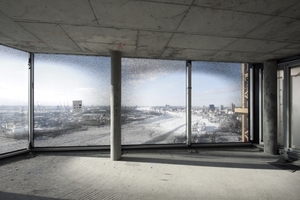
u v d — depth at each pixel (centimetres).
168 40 316
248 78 525
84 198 228
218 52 385
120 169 327
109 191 246
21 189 250
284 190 250
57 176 295
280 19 233
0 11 222
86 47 363
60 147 434
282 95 452
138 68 471
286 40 308
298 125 412
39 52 413
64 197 230
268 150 441
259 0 191
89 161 370
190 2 198
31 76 427
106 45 348
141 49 370
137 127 469
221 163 363
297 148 410
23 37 311
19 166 340
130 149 455
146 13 224
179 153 437
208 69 497
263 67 483
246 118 524
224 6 205
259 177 294
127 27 265
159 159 388
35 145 432
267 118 446
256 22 243
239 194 239
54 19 243
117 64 383
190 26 259
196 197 230
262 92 499
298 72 412
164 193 240
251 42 319
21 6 210
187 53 397
